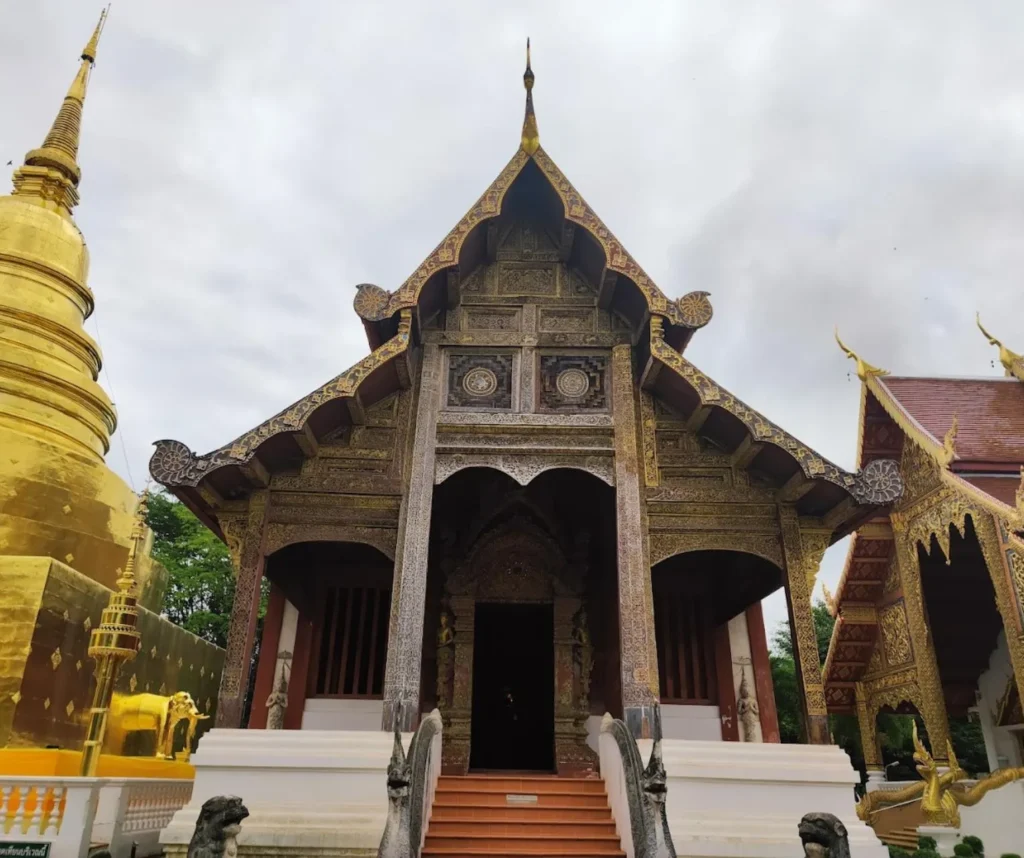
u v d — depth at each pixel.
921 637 16.98
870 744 19.48
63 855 8.49
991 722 19.55
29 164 21.33
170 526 31.69
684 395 10.91
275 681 12.66
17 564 13.41
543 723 16.53
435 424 11.09
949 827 13.44
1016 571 13.70
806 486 10.16
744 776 9.19
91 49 23.75
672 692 13.04
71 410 17.94
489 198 11.31
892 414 17.72
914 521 17.19
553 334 11.82
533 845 8.71
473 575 12.93
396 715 9.34
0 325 17.88
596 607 13.23
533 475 10.87
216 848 5.80
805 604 10.34
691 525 10.76
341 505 10.64
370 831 8.57
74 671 13.84
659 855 6.95
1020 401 18.36
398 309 10.55
